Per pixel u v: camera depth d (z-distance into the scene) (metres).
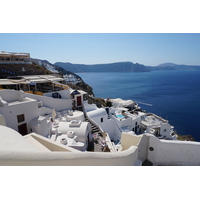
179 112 65.38
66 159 4.25
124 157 5.71
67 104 23.80
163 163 8.04
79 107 26.12
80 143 14.12
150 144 8.16
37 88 26.12
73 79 75.00
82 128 15.35
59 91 24.70
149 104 79.25
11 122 13.36
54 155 4.17
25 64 36.56
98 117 23.94
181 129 49.03
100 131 18.83
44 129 14.59
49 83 28.03
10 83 21.25
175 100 88.19
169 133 32.16
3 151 3.83
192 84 168.00
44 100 20.69
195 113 63.72
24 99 15.90
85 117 22.95
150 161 8.23
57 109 22.44
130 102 50.56
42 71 38.84
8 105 13.06
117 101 52.03
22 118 14.36
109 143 15.66
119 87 151.00
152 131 29.97
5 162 3.71
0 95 14.97
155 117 37.62
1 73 29.59
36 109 15.58
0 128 6.45
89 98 38.31
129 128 28.00
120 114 30.62
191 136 42.31
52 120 17.56
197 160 7.92
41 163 3.99
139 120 31.14
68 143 13.36
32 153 4.01
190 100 87.62
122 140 9.36
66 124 16.23
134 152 6.53
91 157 4.67
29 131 14.87
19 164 3.80
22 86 24.48
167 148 7.90
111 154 5.36
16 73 32.28
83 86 71.81
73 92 26.17
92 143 16.38
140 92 118.12
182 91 120.19
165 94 107.75
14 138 5.80
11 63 33.72
